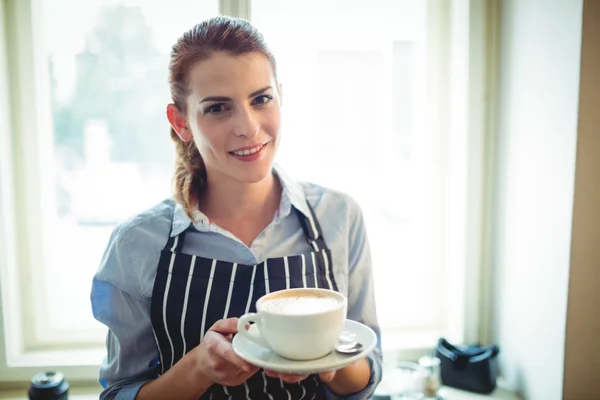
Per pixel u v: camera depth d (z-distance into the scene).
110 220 1.32
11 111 1.22
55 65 1.26
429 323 1.38
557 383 0.98
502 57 1.18
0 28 1.17
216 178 0.88
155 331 0.86
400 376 1.18
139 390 0.83
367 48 1.28
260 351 0.63
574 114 0.91
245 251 0.88
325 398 0.93
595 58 0.89
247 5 1.15
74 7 1.23
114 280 0.88
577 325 0.95
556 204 0.97
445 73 1.30
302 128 1.28
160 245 0.89
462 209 1.26
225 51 0.75
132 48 1.26
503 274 1.20
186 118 0.84
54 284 1.31
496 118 1.21
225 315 0.84
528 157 1.07
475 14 1.18
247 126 0.76
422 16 1.28
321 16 1.24
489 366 1.14
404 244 1.38
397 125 1.33
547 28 0.99
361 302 0.97
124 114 1.29
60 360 1.23
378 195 1.35
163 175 1.32
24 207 1.25
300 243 0.92
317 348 0.59
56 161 1.30
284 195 0.92
